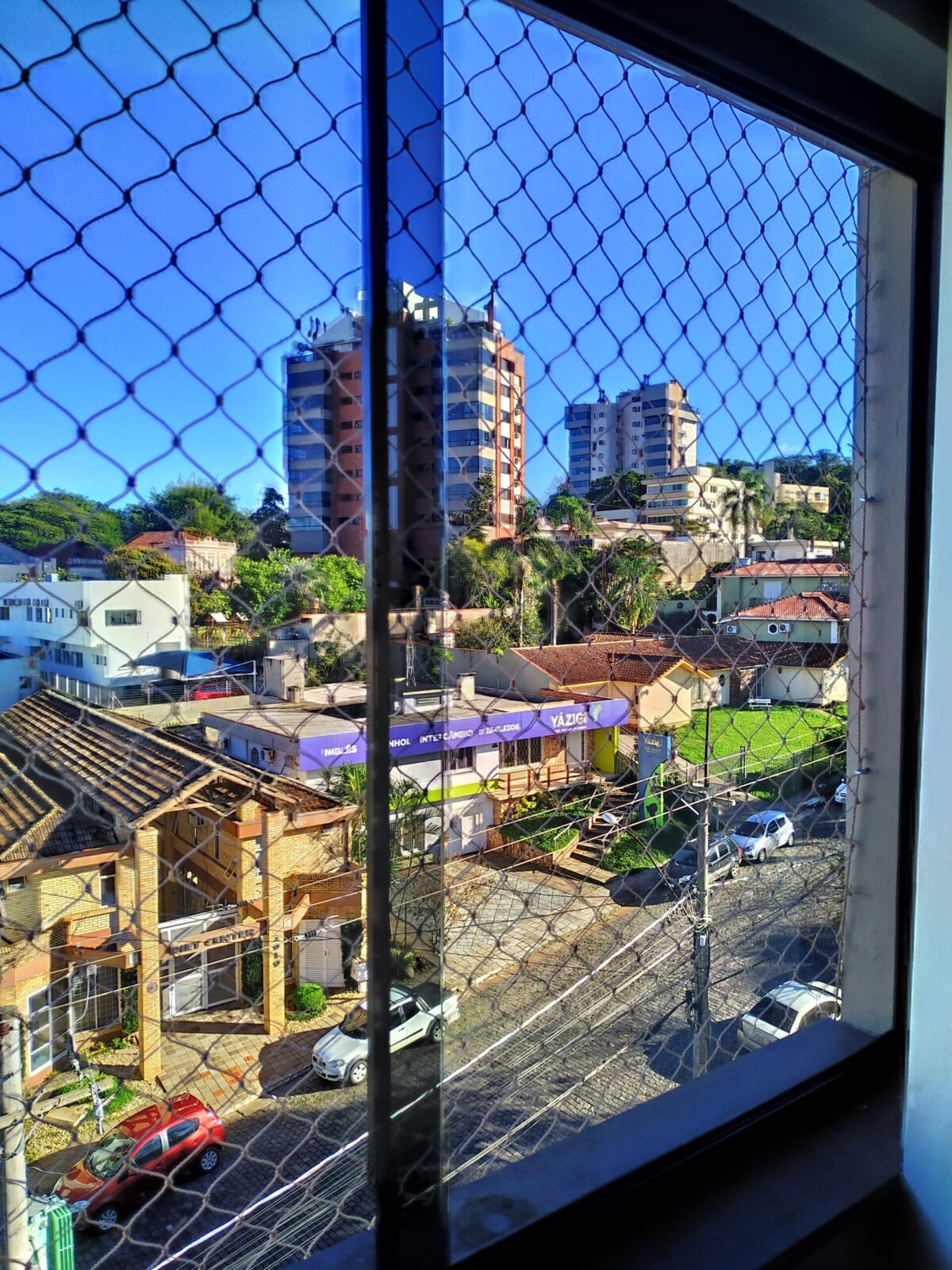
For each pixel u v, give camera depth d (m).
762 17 0.90
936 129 1.11
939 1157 0.88
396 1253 0.68
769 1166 0.92
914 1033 0.93
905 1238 0.91
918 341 1.12
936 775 0.93
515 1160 0.90
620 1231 0.82
